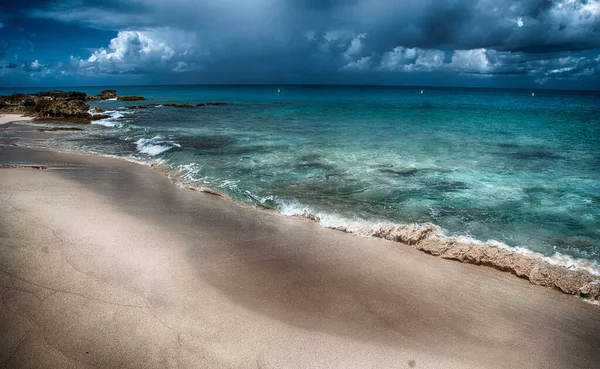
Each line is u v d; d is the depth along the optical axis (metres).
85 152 14.71
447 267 5.98
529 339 4.37
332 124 24.73
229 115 30.97
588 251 6.56
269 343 4.20
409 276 5.70
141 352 4.00
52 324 4.36
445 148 15.53
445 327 4.55
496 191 9.72
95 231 6.95
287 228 7.47
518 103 53.81
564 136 19.11
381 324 4.57
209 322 4.51
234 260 6.07
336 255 6.34
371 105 46.59
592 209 8.46
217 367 3.84
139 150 15.25
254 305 4.88
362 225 7.50
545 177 10.99
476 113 34.62
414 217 8.05
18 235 6.60
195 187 10.09
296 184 10.35
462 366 3.94
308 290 5.27
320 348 4.14
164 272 5.60
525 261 5.96
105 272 5.52
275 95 77.62
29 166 11.95
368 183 10.45
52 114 26.44
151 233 7.00
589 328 4.58
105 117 27.36
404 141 17.36
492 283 5.54
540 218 8.00
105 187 9.94
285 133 19.97
